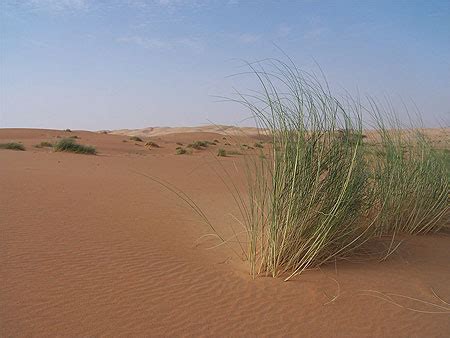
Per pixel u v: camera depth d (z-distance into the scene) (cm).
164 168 2075
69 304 487
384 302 534
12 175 1420
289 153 603
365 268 645
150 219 927
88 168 1848
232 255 692
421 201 882
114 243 725
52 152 2745
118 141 4769
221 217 992
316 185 609
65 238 733
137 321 459
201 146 4453
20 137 4928
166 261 649
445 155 959
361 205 724
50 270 584
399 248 765
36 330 429
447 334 468
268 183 623
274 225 599
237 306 505
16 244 684
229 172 1970
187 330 448
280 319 480
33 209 928
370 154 823
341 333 458
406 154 930
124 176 1633
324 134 636
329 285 571
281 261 612
